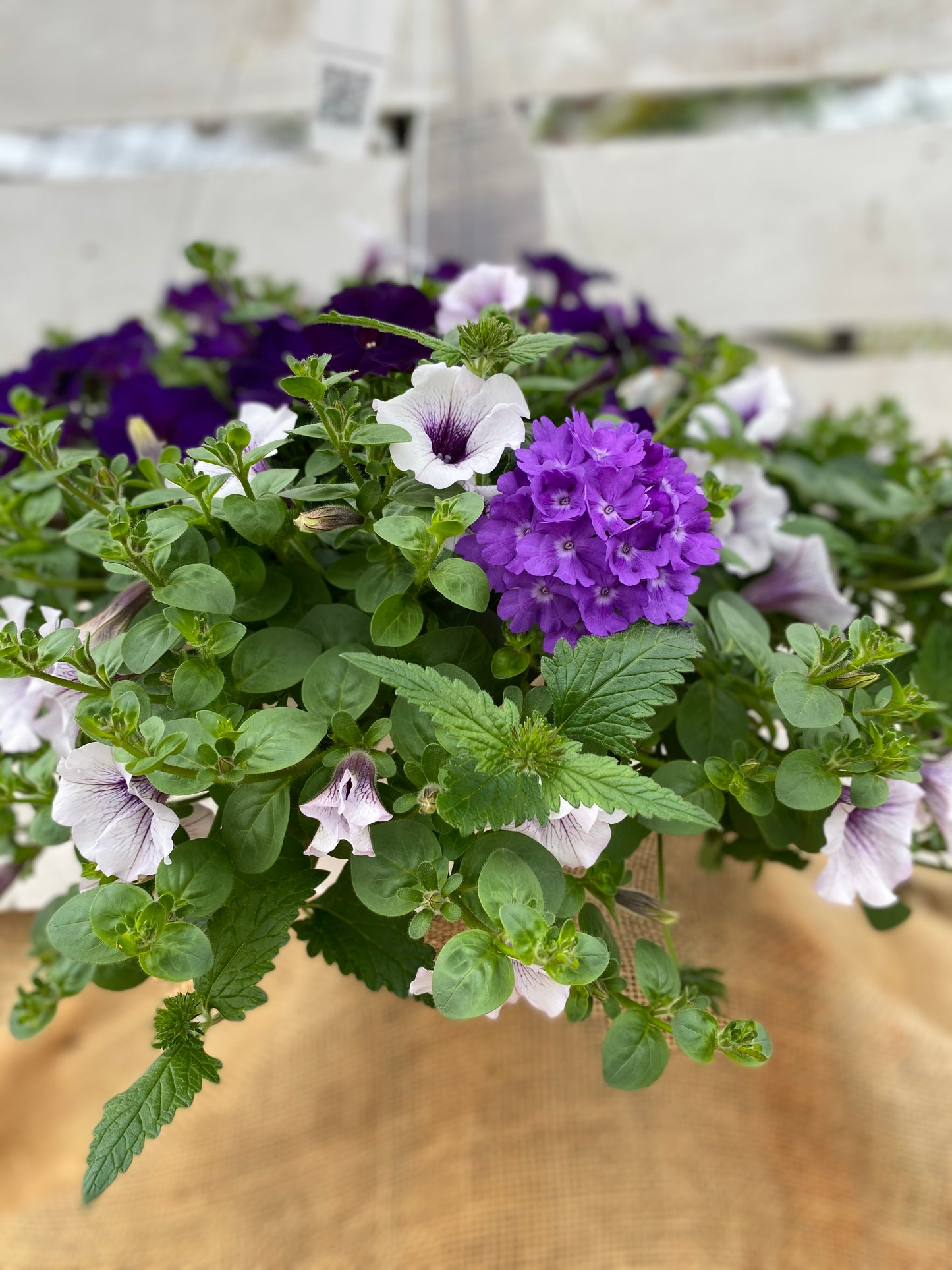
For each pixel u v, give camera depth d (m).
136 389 0.36
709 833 0.30
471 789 0.21
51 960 0.29
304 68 0.75
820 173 0.79
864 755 0.23
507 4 0.70
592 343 0.43
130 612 0.25
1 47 0.74
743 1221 0.32
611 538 0.22
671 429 0.36
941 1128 0.35
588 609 0.22
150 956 0.20
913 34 0.73
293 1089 0.36
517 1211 0.32
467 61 0.54
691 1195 0.32
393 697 0.25
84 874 0.24
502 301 0.34
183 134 0.80
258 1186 0.34
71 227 0.81
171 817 0.21
